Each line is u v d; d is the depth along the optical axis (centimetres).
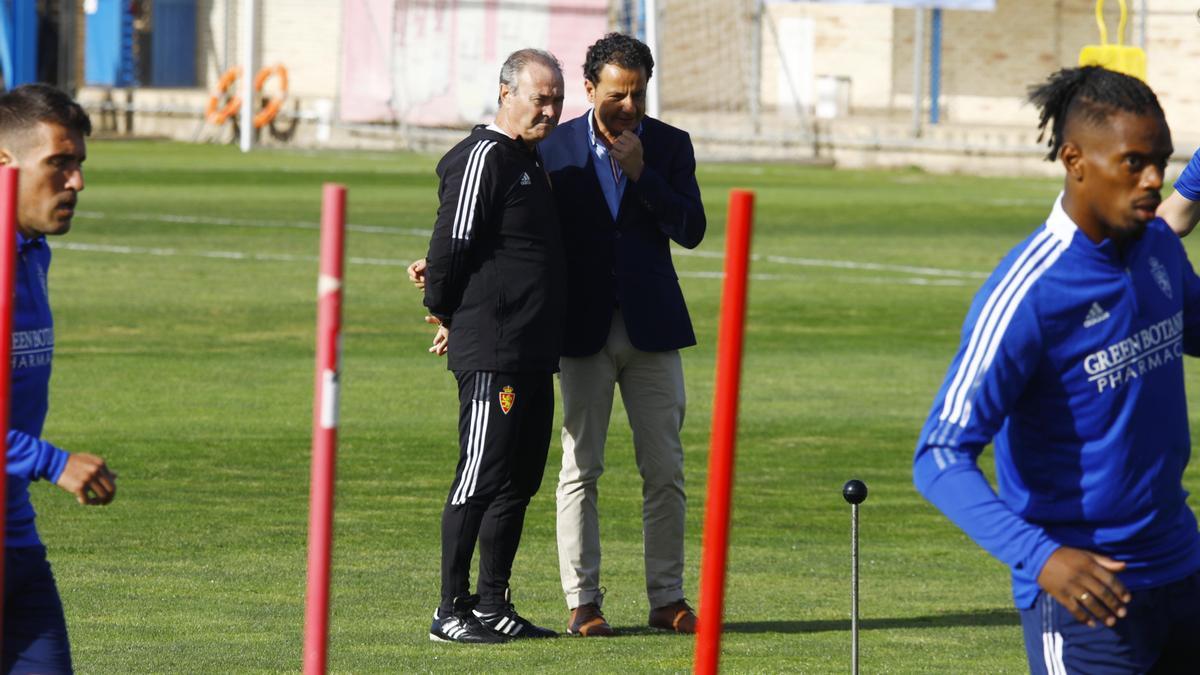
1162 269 1465
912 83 17075
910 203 10469
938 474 1405
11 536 1642
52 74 16300
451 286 2341
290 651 2316
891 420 4297
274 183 10888
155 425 4056
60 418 4122
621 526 3206
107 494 1533
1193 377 5072
